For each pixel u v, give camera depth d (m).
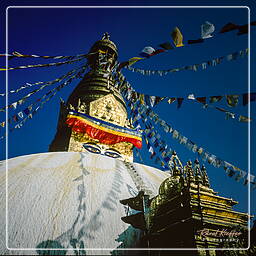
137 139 24.25
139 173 17.64
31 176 13.80
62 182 13.48
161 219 10.84
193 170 11.05
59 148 23.98
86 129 22.94
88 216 11.27
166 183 11.52
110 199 12.89
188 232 9.32
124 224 11.42
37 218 10.62
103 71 21.80
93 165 16.61
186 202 9.96
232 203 10.57
